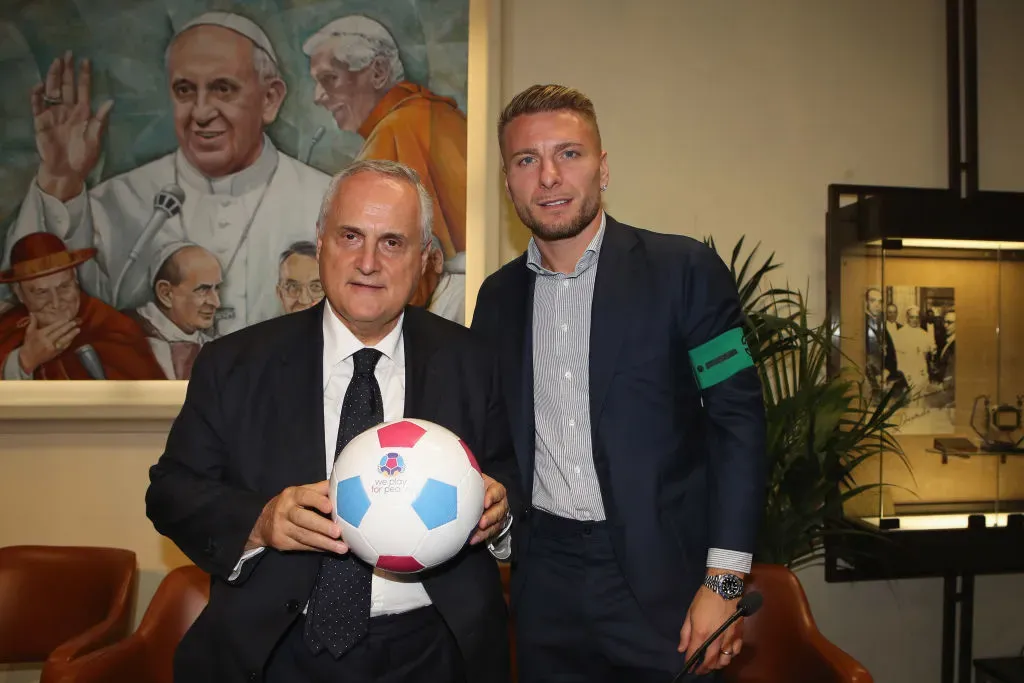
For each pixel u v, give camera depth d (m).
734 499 1.31
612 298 1.40
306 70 2.19
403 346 1.25
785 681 1.78
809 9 2.50
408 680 1.12
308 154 2.20
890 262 2.29
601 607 1.39
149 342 2.15
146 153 2.14
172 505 1.10
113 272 2.14
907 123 2.56
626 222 2.42
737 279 2.20
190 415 1.17
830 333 2.29
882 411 2.18
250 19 2.17
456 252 2.26
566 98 1.37
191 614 1.82
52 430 2.14
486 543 1.23
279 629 1.05
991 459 2.37
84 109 2.13
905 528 2.25
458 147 2.25
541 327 1.49
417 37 2.23
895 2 2.55
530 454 1.46
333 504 0.98
